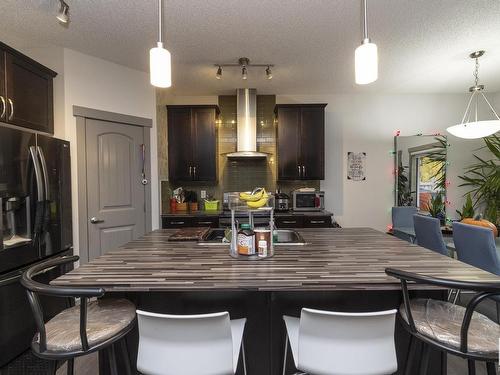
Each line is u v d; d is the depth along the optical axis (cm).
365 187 436
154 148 341
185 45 266
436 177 431
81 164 285
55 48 270
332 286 117
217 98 425
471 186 430
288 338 126
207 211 397
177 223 366
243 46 270
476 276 124
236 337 121
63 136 273
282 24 232
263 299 146
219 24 231
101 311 131
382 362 102
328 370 103
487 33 249
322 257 155
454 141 432
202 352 100
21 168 200
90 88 290
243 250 156
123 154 317
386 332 102
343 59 300
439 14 220
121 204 315
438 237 227
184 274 127
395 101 431
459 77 357
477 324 117
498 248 225
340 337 101
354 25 235
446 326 115
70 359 118
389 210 437
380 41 262
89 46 269
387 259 150
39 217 213
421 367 121
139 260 151
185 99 425
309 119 395
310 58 297
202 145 395
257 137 427
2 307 187
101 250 300
